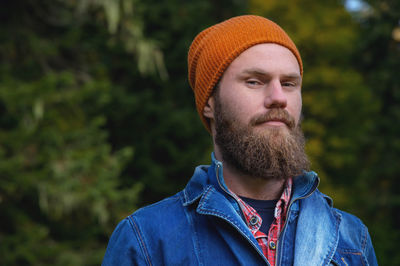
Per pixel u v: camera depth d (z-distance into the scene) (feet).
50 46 21.56
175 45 27.53
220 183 4.04
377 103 35.88
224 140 4.11
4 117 18.65
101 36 24.45
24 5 21.75
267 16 36.27
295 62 4.25
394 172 34.78
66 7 22.54
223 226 3.94
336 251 4.11
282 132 3.93
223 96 4.17
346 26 38.14
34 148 18.74
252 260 3.78
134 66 26.50
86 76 23.36
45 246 18.28
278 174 3.92
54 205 18.83
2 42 20.83
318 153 33.37
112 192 19.19
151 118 27.04
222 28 4.42
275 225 4.00
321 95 35.22
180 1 28.68
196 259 3.86
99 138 20.75
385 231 32.32
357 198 35.14
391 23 38.19
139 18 23.47
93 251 19.90
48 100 18.42
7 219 18.86
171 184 27.84
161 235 4.03
